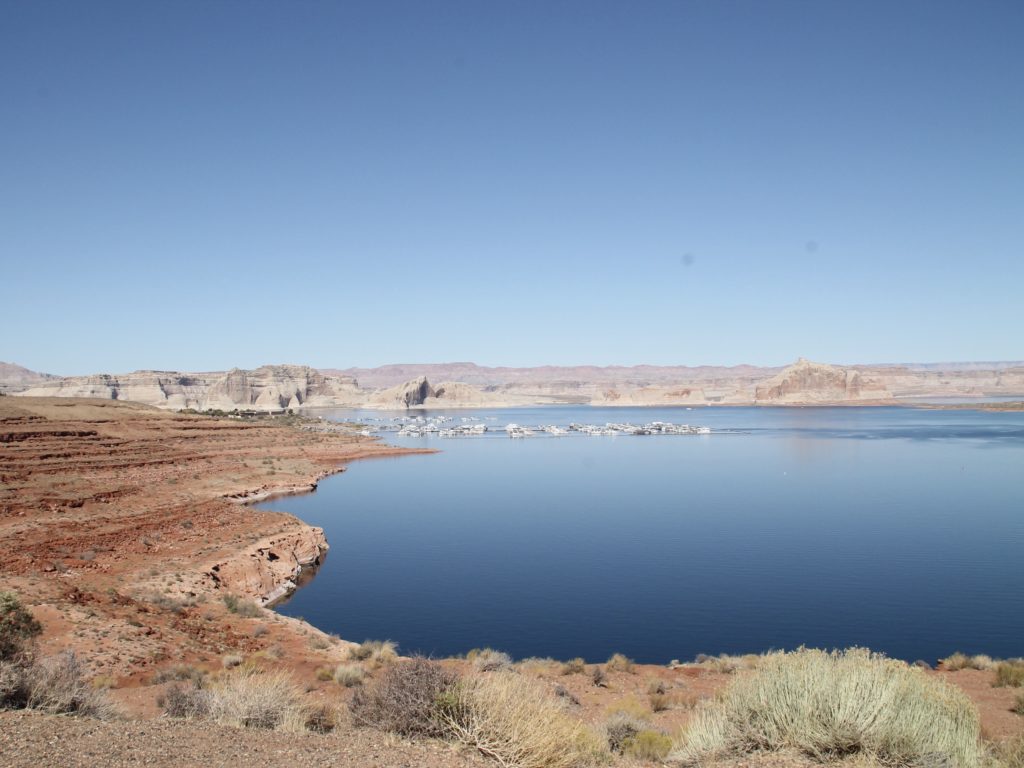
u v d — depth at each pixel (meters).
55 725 7.25
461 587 34.72
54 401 78.00
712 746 7.69
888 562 39.56
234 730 7.81
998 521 53.34
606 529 51.00
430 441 166.88
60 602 21.47
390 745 7.29
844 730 6.93
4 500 37.62
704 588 34.03
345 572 38.38
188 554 34.03
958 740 7.05
